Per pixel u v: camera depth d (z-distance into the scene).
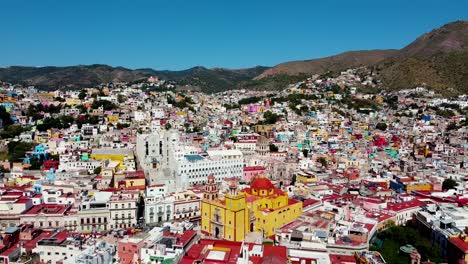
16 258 152.25
